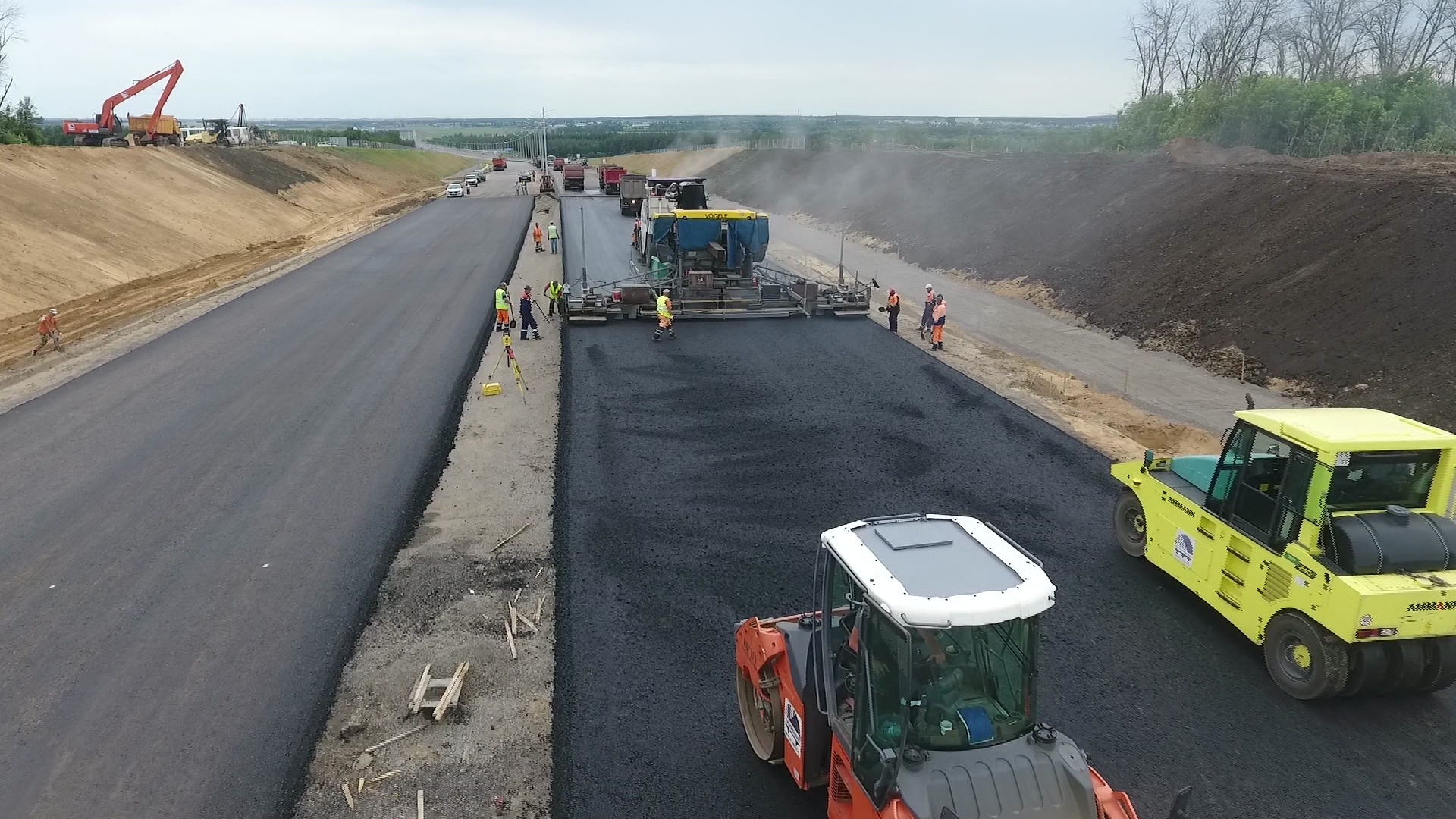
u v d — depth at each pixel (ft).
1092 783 17.70
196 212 146.20
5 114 185.47
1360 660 26.78
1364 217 70.95
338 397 58.90
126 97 207.21
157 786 24.76
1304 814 23.68
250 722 27.43
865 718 18.72
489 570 36.65
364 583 35.65
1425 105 126.00
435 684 28.99
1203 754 26.02
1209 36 196.75
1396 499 27.86
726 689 28.91
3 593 34.94
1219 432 54.65
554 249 120.78
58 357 67.97
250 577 36.14
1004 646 18.53
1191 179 100.42
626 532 39.88
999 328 85.10
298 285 96.58
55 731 27.04
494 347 72.18
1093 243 101.76
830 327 81.30
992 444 51.03
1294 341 64.85
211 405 57.31
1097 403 60.29
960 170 160.45
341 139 459.73
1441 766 25.43
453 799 24.17
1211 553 31.94
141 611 33.68
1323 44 180.04
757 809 23.73
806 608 33.50
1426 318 57.57
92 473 46.50
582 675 29.55
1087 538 39.78
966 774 17.44
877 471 47.06
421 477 46.11
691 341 74.84
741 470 46.98
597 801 24.07
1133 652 31.09
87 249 105.40
